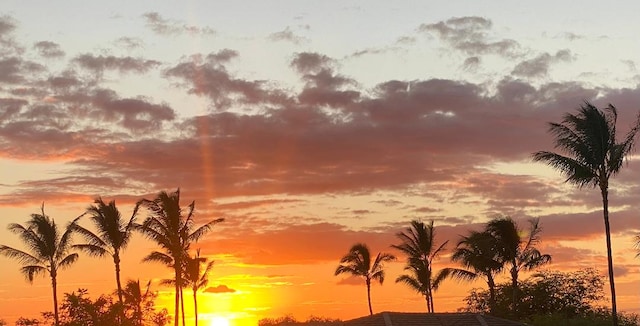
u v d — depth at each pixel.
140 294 65.00
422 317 50.28
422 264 76.75
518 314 72.94
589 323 65.62
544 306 73.62
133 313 63.31
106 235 65.44
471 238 68.00
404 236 77.81
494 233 66.81
